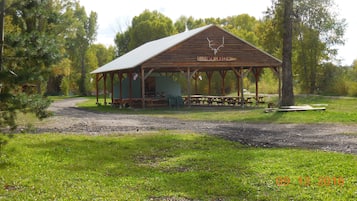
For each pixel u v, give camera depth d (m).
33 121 20.11
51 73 9.23
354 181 7.08
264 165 8.66
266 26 46.94
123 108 30.92
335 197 6.28
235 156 9.85
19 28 9.34
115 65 34.75
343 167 8.09
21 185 7.53
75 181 7.78
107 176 8.21
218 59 31.06
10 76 8.24
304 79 43.81
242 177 7.76
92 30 67.25
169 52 29.70
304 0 26.36
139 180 7.81
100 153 10.73
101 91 67.75
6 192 7.07
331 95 39.88
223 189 7.01
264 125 16.86
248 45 31.73
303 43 42.41
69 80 67.19
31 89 9.14
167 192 6.95
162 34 58.16
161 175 8.22
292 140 12.53
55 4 35.69
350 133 13.64
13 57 8.59
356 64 42.66
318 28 41.97
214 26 30.80
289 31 23.03
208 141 12.53
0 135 10.76
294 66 44.38
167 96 33.81
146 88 35.56
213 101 33.56
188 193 6.87
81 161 9.71
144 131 15.46
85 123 19.03
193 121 19.30
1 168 8.81
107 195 6.79
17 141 12.62
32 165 9.18
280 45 48.69
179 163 9.38
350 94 37.84
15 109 8.53
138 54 34.50
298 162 8.76
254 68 34.91
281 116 19.50
